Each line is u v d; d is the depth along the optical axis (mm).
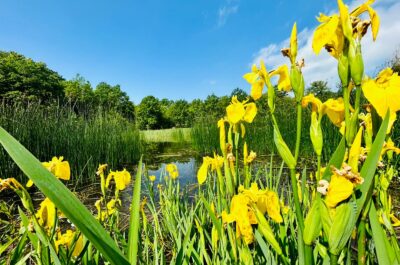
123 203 4664
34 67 38594
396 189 4000
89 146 7871
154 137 30438
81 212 538
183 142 21703
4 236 2857
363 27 768
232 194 1496
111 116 13578
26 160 496
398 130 4551
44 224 1320
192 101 66375
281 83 1033
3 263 2162
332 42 837
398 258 834
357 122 809
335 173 746
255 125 9992
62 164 1422
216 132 11906
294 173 891
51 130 7414
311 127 975
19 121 6961
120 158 10203
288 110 9867
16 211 4059
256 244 1718
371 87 750
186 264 1678
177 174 3605
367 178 733
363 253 842
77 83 48500
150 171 8359
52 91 39656
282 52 929
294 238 1660
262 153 8891
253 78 1096
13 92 33906
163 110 67188
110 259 565
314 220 823
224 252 1839
